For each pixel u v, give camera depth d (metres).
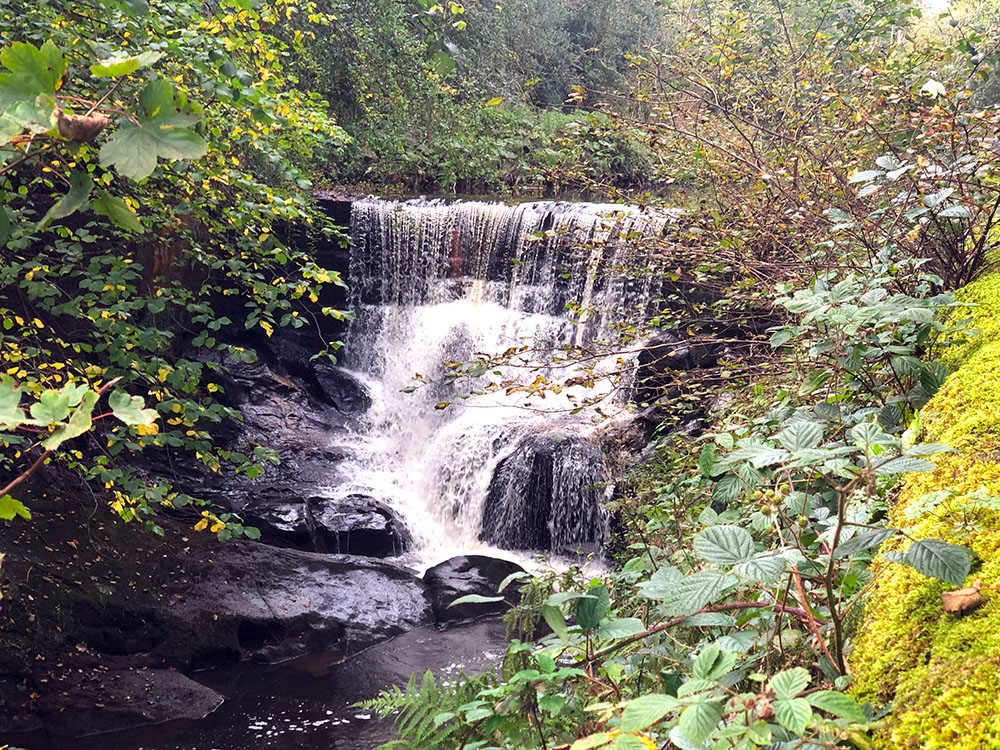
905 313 2.21
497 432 9.70
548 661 1.57
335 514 9.16
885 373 2.74
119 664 6.48
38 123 1.07
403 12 14.34
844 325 2.37
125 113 1.09
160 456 8.98
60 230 5.14
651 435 8.23
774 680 1.13
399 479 10.45
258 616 7.20
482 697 1.80
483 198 13.87
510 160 14.95
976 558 1.39
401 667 6.95
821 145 4.70
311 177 12.69
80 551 7.01
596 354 4.35
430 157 14.67
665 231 5.03
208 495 8.92
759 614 1.75
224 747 5.76
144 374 5.21
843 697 1.07
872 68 4.50
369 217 11.95
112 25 4.29
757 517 1.91
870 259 3.36
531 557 8.93
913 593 1.40
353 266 11.93
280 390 11.07
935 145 3.48
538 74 18.66
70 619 6.46
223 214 5.77
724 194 5.13
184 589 7.21
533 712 1.65
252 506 8.87
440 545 9.52
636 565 2.69
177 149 1.05
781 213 4.36
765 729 1.09
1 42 4.09
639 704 1.18
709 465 2.14
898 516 1.67
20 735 5.73
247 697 6.46
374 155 14.48
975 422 1.85
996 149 3.30
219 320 5.39
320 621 7.37
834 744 1.14
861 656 1.39
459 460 9.88
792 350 4.10
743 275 4.71
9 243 4.47
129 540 7.41
